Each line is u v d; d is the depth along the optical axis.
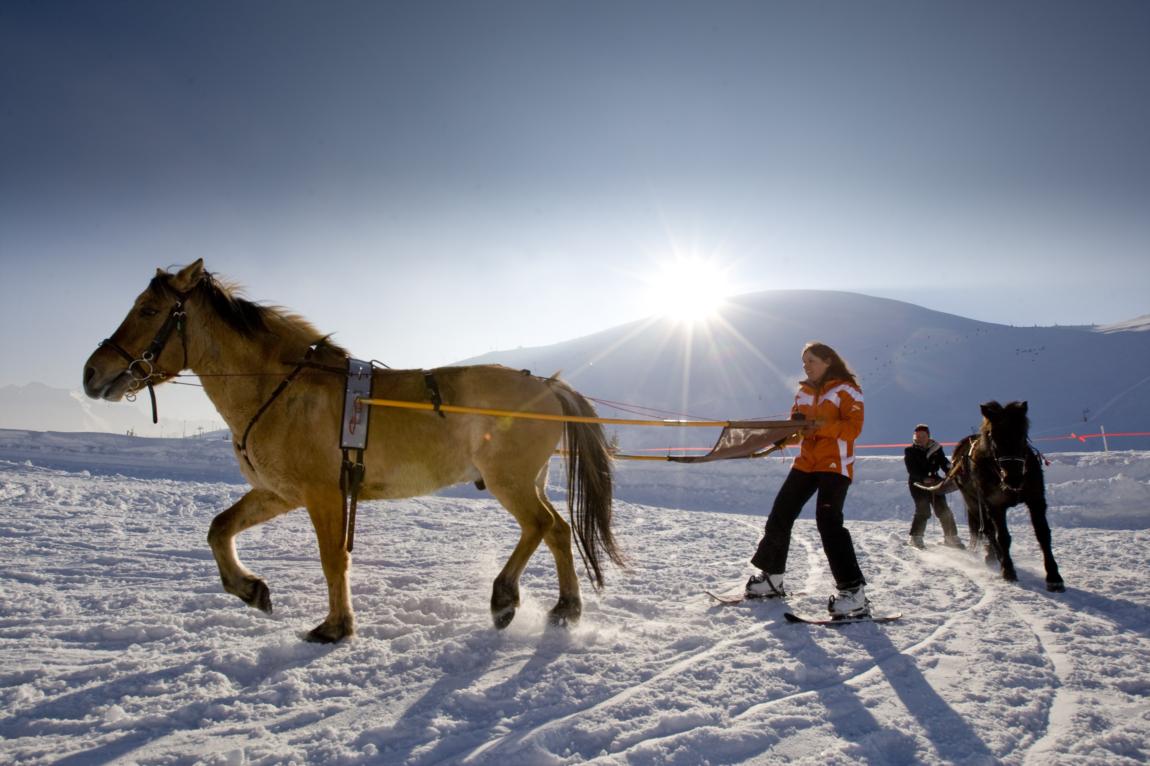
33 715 3.41
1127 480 12.99
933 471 9.33
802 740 3.15
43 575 6.39
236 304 4.89
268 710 3.44
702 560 7.92
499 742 3.10
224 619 4.97
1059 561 7.88
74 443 20.58
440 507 12.54
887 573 7.11
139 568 6.82
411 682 3.84
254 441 4.72
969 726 3.28
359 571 6.90
